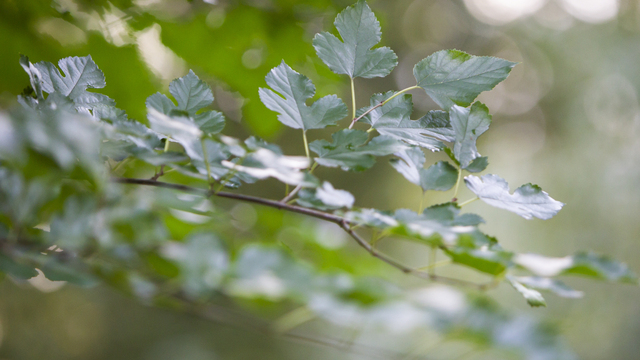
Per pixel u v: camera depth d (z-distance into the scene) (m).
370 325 1.36
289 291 1.39
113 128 1.28
